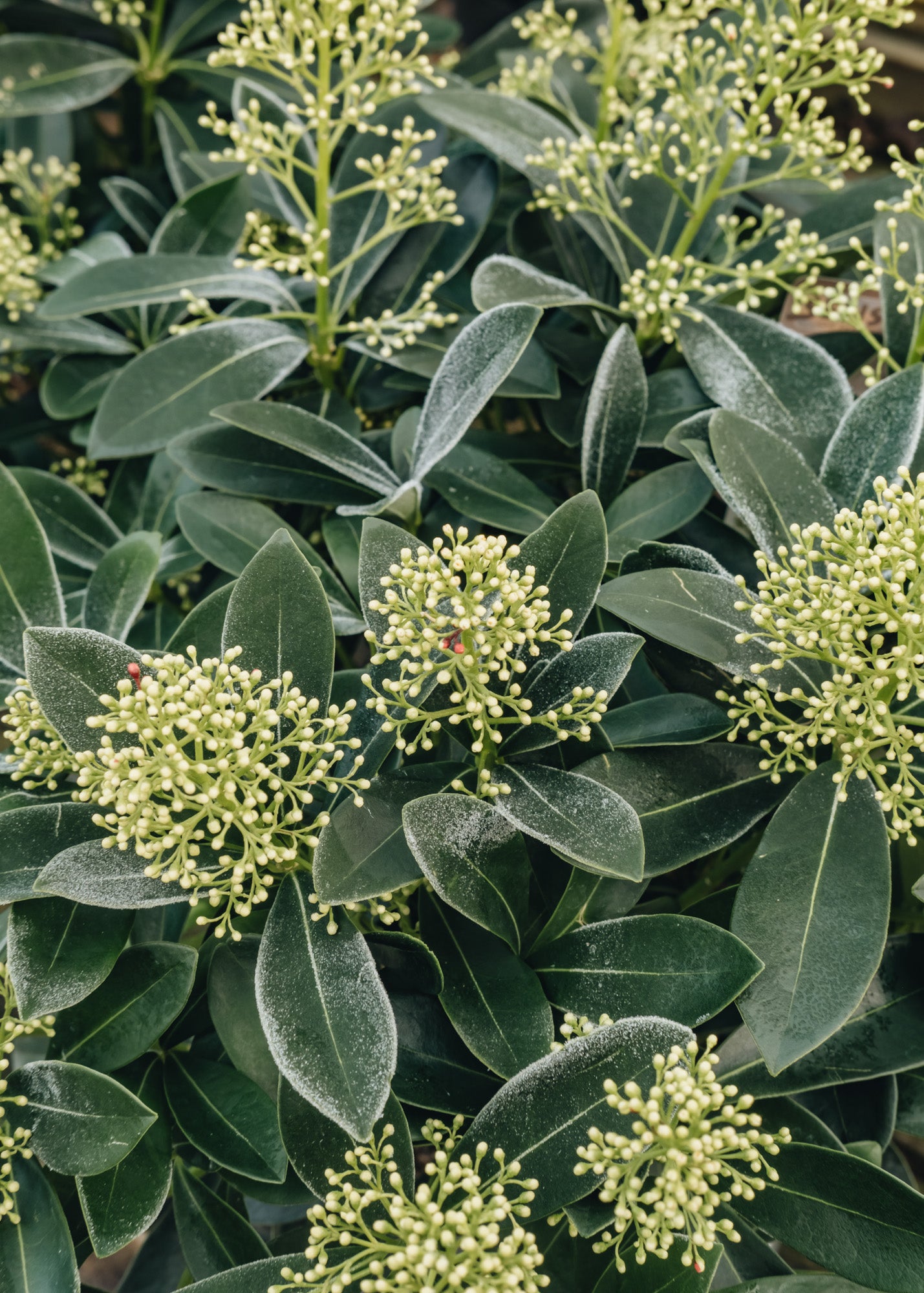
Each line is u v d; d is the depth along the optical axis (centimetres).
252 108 58
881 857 48
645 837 50
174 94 85
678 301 59
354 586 57
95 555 65
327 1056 44
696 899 57
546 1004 48
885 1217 47
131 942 53
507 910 48
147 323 72
